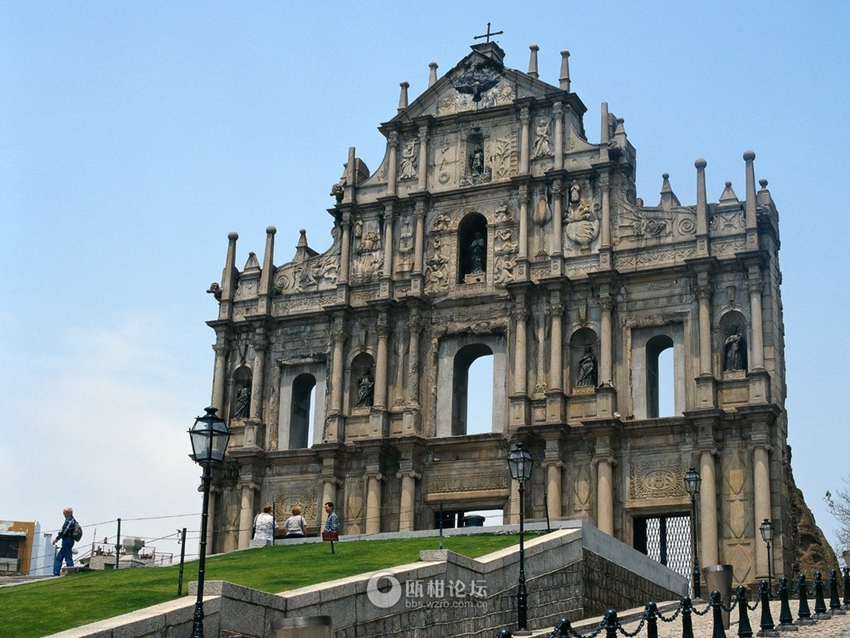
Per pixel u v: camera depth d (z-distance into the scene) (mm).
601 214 69188
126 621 28859
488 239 71875
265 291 76312
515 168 72312
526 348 68625
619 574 49406
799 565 66500
